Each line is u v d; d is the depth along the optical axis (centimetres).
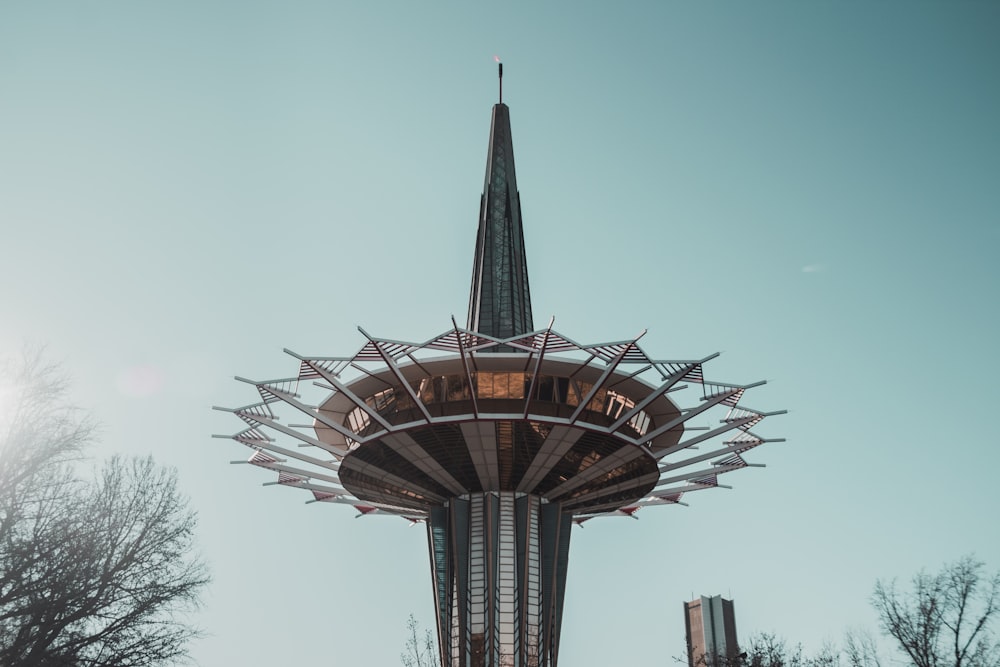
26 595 3284
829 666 5209
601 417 5800
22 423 3612
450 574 6241
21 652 3177
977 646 4341
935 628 4438
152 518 3788
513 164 10388
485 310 8788
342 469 6222
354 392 5938
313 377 5425
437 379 5803
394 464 6069
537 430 5609
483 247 9344
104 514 3650
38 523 3497
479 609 5931
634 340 4769
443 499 6500
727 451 6003
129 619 3434
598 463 5981
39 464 3541
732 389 5312
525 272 9538
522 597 5956
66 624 3303
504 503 6212
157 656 3419
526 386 5722
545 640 6016
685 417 5453
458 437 5672
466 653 5803
